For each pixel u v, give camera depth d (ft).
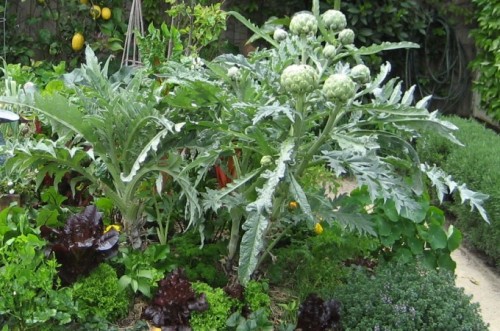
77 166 11.85
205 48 24.32
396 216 13.28
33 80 18.88
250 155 12.25
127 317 11.24
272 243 11.85
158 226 13.32
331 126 10.11
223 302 11.18
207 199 10.90
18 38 25.44
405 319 11.05
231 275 12.14
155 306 10.87
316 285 12.39
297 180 11.00
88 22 25.00
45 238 11.25
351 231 12.79
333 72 11.39
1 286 9.98
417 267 12.81
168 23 26.43
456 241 13.79
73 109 11.13
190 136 11.64
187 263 12.17
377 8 26.58
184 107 11.43
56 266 10.50
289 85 9.73
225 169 11.99
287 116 10.00
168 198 12.37
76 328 10.47
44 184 13.56
